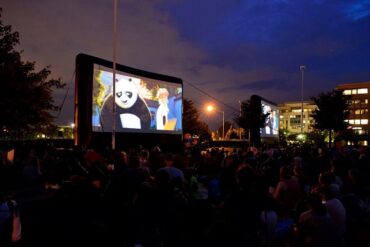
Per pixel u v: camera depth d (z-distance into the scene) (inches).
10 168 423.5
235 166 321.7
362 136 2760.8
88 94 720.3
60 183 408.8
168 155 309.0
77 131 718.5
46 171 459.5
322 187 239.3
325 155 525.0
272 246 223.6
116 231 246.1
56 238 244.2
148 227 187.9
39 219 288.5
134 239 195.0
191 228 254.2
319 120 1113.4
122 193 254.5
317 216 204.4
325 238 202.2
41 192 401.7
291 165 450.6
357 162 460.8
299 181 351.3
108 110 776.9
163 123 971.3
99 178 307.4
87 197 243.4
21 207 317.1
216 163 321.1
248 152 485.7
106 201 251.8
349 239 256.5
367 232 257.8
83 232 227.3
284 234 231.0
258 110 1214.9
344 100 1100.5
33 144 764.6
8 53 701.9
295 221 253.3
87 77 721.6
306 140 2283.5
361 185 313.1
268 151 625.9
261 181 187.5
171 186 198.1
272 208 229.6
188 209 260.8
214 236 171.0
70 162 429.1
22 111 736.3
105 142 762.2
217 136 2491.4
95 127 737.0
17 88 692.7
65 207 239.6
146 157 378.3
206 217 262.7
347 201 272.5
